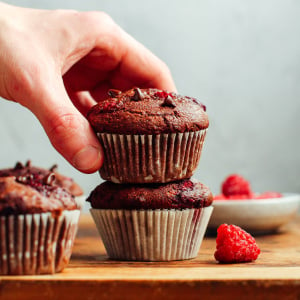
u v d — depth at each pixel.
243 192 0.65
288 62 0.93
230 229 0.46
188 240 0.47
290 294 0.39
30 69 0.45
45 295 0.39
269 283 0.39
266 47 0.93
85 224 0.69
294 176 0.94
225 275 0.40
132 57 0.56
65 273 0.42
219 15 0.92
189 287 0.39
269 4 0.92
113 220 0.47
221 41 0.92
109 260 0.47
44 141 0.92
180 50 0.92
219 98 0.93
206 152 0.93
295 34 0.92
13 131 0.92
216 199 0.65
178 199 0.46
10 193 0.41
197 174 0.93
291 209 0.61
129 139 0.45
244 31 0.92
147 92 0.47
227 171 0.93
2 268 0.41
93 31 0.52
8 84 0.45
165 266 0.44
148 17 0.91
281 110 0.93
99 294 0.39
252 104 0.93
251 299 0.39
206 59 0.92
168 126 0.45
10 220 0.41
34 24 0.48
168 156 0.46
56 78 0.46
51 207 0.41
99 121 0.46
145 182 0.46
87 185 0.93
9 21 0.47
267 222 0.60
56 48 0.47
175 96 0.47
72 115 0.45
